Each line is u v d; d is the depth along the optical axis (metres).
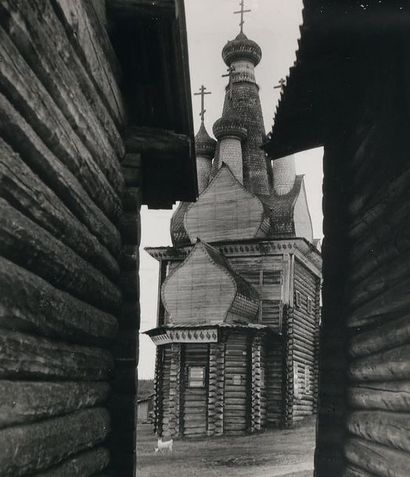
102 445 4.37
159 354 23.30
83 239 3.69
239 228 27.89
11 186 2.63
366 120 5.22
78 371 3.58
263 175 35.09
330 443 5.56
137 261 5.04
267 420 23.38
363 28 4.56
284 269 25.14
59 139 3.26
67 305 3.37
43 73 3.08
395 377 4.06
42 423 2.96
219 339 21.42
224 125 34.94
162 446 17.62
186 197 7.02
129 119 5.86
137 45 5.06
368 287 4.95
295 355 24.89
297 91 5.93
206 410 21.39
